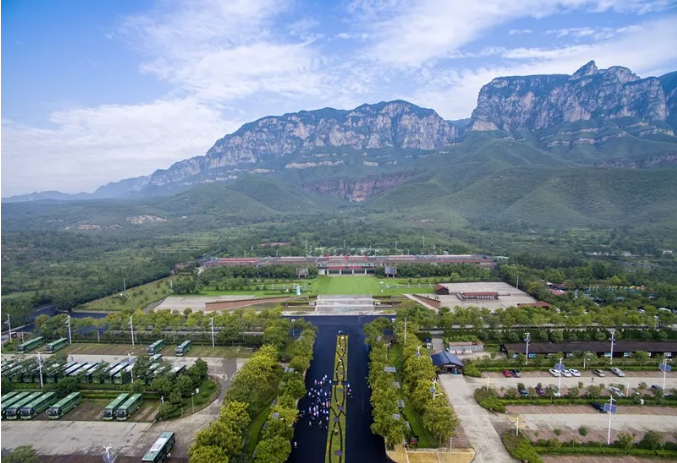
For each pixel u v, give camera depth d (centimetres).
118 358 18275
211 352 18738
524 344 18338
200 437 10538
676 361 17125
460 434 12394
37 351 19375
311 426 13000
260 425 12794
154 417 13462
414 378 14425
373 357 16025
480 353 18262
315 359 18012
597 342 18650
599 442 11812
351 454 11638
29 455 10869
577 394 14225
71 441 12231
